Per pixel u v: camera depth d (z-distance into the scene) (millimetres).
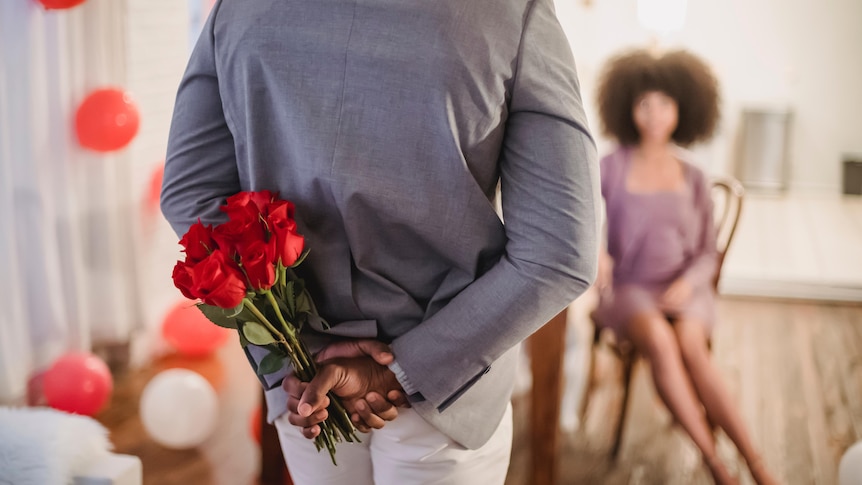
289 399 1064
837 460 2898
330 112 948
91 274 3232
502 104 945
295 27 950
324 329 1056
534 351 2461
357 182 954
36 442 1346
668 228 2883
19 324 2842
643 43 6234
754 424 3150
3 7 2758
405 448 1114
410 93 924
